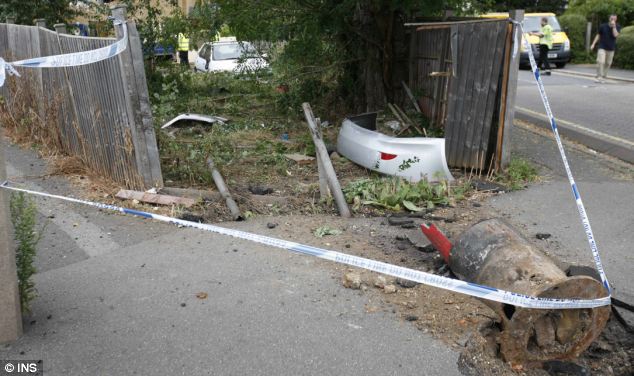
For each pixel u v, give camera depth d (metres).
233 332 3.68
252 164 8.15
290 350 3.50
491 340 3.66
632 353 3.76
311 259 4.75
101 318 3.81
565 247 5.21
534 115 12.01
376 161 7.46
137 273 4.48
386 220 5.86
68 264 4.65
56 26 7.65
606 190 6.88
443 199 6.44
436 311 3.94
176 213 5.77
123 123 6.21
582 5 30.30
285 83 12.22
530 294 3.42
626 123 11.14
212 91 13.50
